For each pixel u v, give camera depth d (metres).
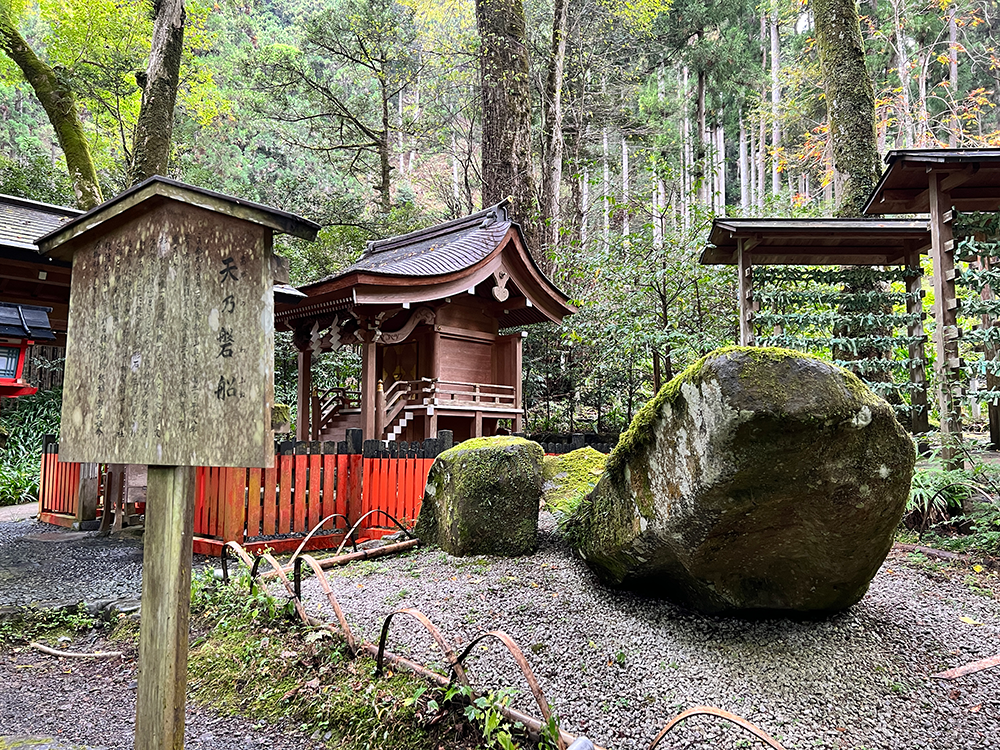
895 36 24.94
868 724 2.32
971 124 26.22
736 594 2.96
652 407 2.77
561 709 2.44
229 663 3.33
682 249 10.85
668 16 25.39
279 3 42.78
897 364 6.71
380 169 24.30
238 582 4.16
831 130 8.55
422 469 6.07
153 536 2.03
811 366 2.25
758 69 26.11
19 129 29.14
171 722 2.00
